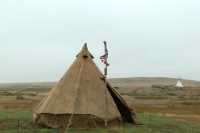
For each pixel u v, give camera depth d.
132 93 93.06
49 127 22.59
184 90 112.56
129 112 24.67
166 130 23.61
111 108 23.64
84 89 23.67
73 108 22.73
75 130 21.77
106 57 24.19
